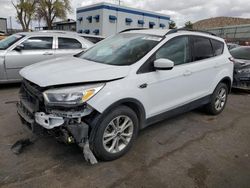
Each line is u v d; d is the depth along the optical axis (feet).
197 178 9.95
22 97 11.23
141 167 10.43
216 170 10.57
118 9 88.17
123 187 9.15
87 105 9.34
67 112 9.23
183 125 15.23
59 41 24.02
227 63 17.10
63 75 9.84
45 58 22.91
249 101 22.11
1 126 13.60
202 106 16.84
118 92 10.09
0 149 11.22
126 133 11.16
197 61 14.65
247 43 79.20
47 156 10.83
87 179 9.46
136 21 94.63
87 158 10.07
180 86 13.35
